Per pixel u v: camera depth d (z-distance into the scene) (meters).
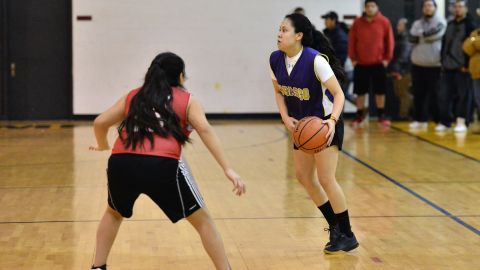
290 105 9.62
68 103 25.50
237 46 25.72
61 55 25.33
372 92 25.72
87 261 9.35
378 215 11.95
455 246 10.18
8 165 16.39
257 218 11.74
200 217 7.99
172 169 7.67
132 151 7.71
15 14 25.00
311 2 25.61
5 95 25.14
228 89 25.88
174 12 25.39
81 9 25.17
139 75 25.52
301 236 10.69
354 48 23.09
